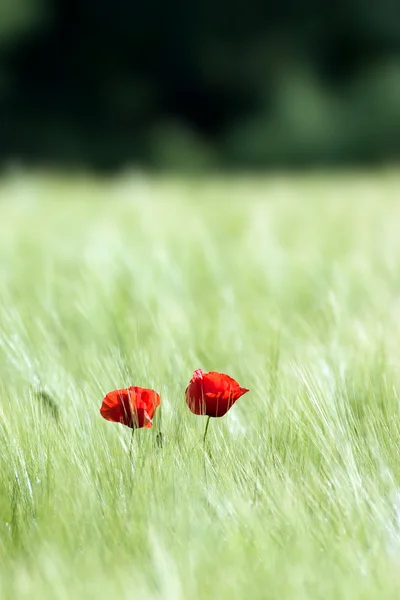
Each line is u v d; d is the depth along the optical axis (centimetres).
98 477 561
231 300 664
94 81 4506
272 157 4516
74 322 644
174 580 537
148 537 547
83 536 550
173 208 1324
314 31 4575
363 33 4594
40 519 555
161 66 4534
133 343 626
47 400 582
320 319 645
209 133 4612
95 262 709
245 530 548
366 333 625
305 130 4519
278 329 631
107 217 1204
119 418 568
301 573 540
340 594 538
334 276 686
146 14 4494
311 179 2169
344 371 598
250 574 541
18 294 668
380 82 4600
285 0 4544
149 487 558
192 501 555
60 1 4459
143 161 4391
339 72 4656
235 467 563
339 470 560
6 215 1244
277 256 789
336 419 571
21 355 606
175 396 585
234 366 613
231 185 1962
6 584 539
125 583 538
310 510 555
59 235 1002
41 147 4391
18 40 4412
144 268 689
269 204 1422
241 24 4525
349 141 4556
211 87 4544
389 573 541
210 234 993
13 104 4425
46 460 564
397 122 4556
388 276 696
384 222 1128
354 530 550
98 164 4400
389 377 593
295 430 571
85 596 537
